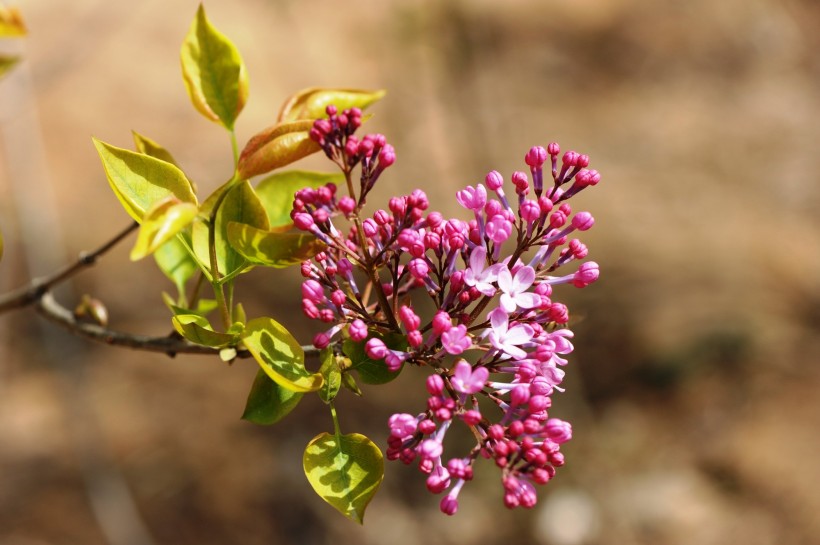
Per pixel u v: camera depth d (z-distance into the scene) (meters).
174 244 0.60
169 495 1.34
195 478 1.37
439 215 0.53
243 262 0.55
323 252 0.54
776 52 2.45
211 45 0.55
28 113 1.07
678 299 1.74
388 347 0.54
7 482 1.30
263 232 0.52
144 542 1.06
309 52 2.22
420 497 1.46
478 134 1.99
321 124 0.52
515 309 0.53
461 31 2.05
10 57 0.61
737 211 1.94
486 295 0.52
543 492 1.48
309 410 1.49
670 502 1.45
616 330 1.68
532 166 0.54
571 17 2.54
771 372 1.62
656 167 2.05
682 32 2.52
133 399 1.45
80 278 1.56
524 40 2.41
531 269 0.53
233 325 0.54
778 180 2.03
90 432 1.08
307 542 1.35
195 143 1.88
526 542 1.42
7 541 1.23
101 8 1.56
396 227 0.53
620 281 1.76
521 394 0.52
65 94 1.87
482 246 0.53
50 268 1.07
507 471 0.51
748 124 2.20
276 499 1.38
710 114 2.24
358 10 2.38
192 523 1.31
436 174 1.93
